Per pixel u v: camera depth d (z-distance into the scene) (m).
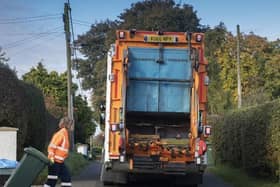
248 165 19.06
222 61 50.03
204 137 14.99
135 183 17.81
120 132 14.88
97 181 18.83
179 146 15.12
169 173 15.05
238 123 21.09
